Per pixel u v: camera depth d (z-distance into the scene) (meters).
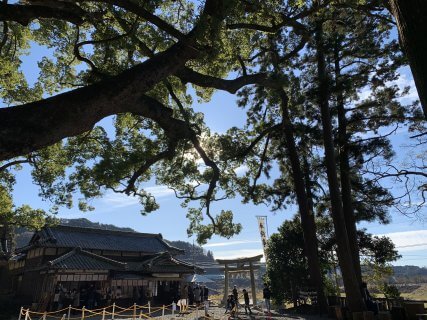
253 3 9.45
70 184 13.64
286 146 23.64
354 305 15.70
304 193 22.05
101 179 9.94
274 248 25.42
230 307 24.30
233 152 16.09
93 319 21.98
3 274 33.97
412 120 17.52
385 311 14.66
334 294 24.19
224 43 8.90
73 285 26.67
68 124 5.48
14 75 15.12
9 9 7.36
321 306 19.83
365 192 19.92
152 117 8.34
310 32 14.83
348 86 16.78
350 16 16.97
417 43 2.83
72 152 14.18
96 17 8.71
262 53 13.76
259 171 21.09
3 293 29.64
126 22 9.66
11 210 21.61
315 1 12.55
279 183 24.66
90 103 5.75
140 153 10.80
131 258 35.06
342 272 16.55
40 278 27.28
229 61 11.04
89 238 33.81
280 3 11.73
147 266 30.42
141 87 6.47
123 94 6.18
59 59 14.96
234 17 9.39
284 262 24.62
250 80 10.49
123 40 10.23
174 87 13.55
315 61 19.59
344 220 17.91
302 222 21.80
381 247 23.88
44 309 23.66
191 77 9.73
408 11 2.91
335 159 18.47
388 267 25.97
